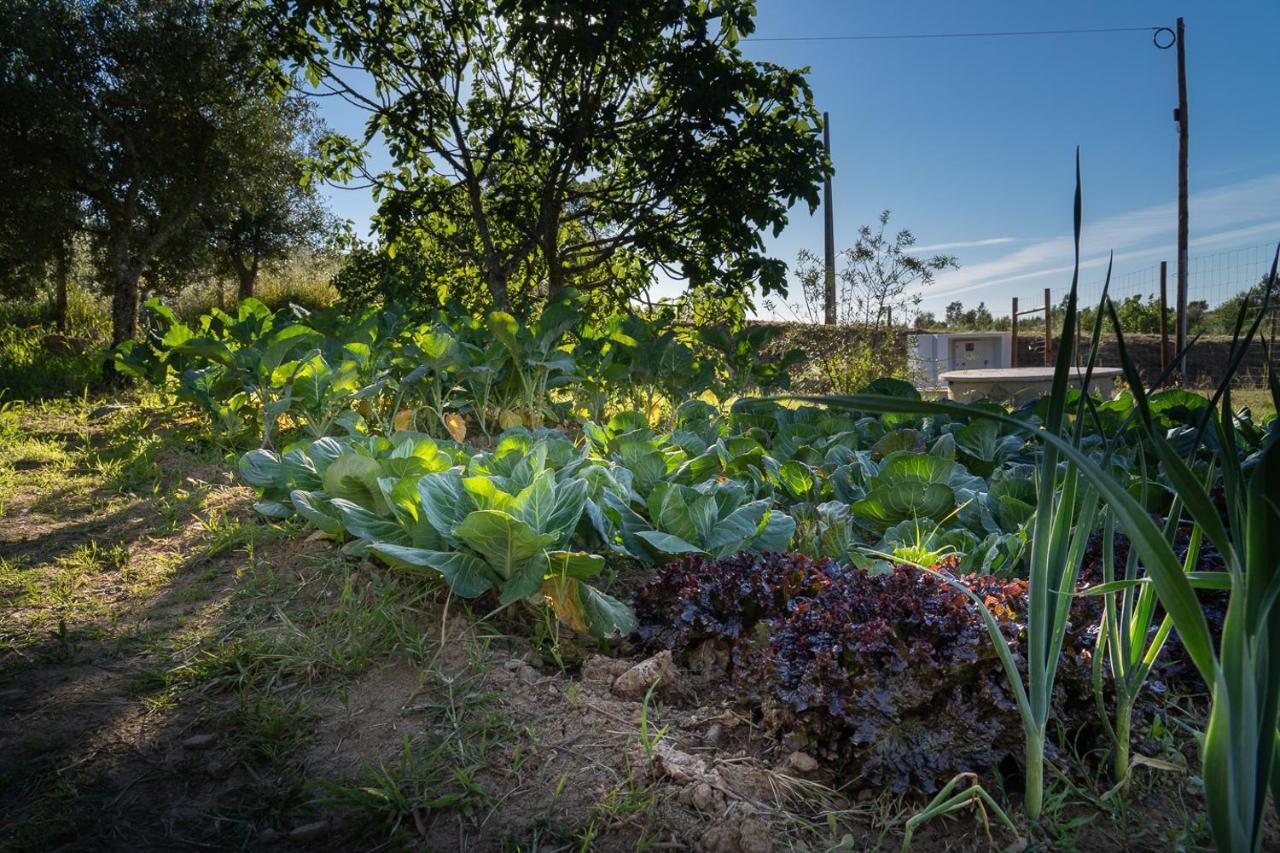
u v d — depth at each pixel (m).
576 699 2.33
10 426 6.48
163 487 4.82
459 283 12.74
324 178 11.49
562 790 1.96
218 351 5.78
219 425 6.01
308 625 2.80
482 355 6.61
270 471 3.71
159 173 11.18
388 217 10.83
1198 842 1.76
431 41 10.39
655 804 1.88
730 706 2.31
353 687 2.43
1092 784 1.94
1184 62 13.41
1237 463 1.42
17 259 12.38
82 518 4.20
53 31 9.86
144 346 7.46
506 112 10.41
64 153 10.30
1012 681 1.75
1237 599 1.22
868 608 2.20
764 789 1.93
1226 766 1.24
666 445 4.25
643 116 10.55
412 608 2.85
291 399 5.64
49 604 3.08
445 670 2.49
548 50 9.02
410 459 3.21
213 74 10.85
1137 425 1.64
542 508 2.73
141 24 10.48
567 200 10.90
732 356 8.32
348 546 3.19
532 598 2.78
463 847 1.79
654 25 9.24
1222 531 1.22
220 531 3.81
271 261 20.39
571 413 7.30
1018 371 10.38
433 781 1.99
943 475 3.41
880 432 5.01
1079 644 2.12
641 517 3.35
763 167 9.70
